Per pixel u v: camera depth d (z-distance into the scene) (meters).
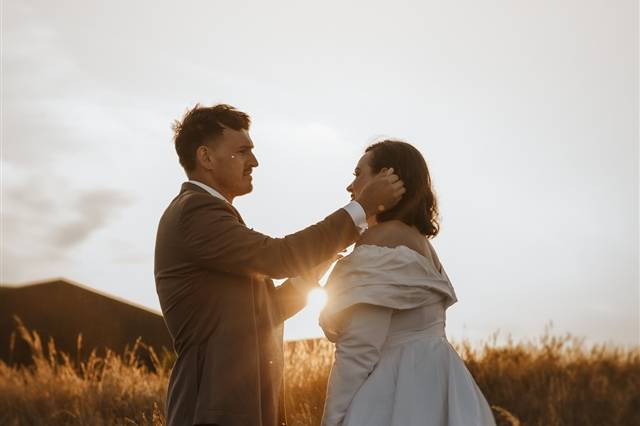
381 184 3.37
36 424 5.98
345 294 3.22
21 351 12.63
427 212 3.54
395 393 3.16
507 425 6.70
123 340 12.70
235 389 3.14
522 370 7.76
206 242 3.23
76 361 10.11
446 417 3.14
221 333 3.21
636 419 7.30
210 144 3.52
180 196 3.44
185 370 3.22
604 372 8.27
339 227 3.29
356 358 3.18
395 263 3.24
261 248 3.22
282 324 3.62
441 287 3.34
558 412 6.98
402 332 3.27
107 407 6.01
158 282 3.38
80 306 13.63
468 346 7.97
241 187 3.58
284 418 3.52
